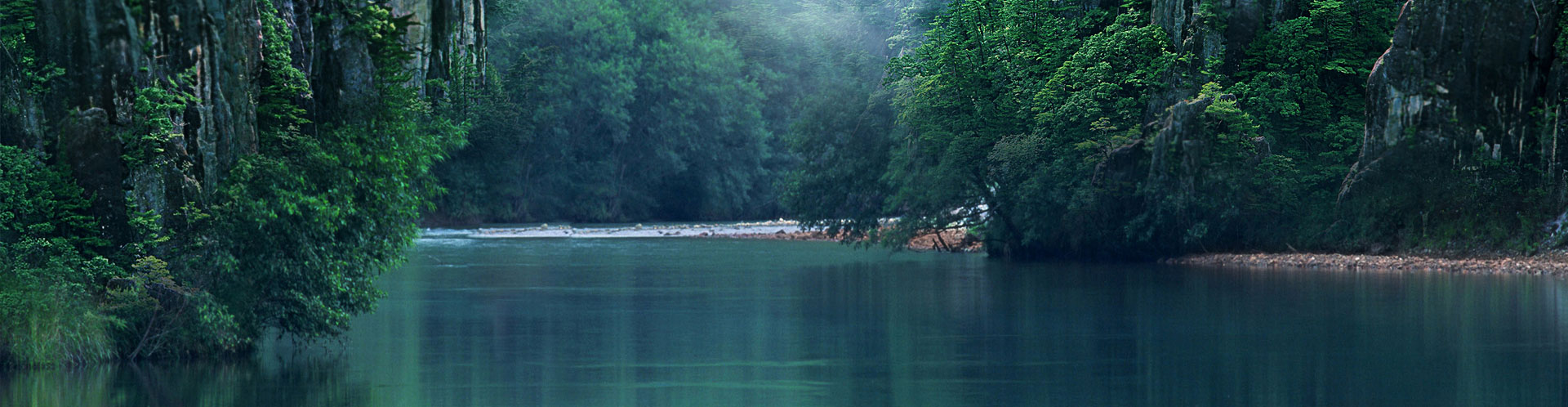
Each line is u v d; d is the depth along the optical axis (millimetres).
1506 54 41000
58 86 17828
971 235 56469
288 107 19656
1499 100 41188
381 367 19156
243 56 18984
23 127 17734
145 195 18078
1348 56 46531
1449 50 41625
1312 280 36062
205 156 18594
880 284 36219
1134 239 46250
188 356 19281
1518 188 40812
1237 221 45406
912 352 20797
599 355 20672
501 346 21875
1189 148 44375
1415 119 42125
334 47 20703
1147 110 46719
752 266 45031
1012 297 31078
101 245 17938
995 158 47156
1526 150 41000
